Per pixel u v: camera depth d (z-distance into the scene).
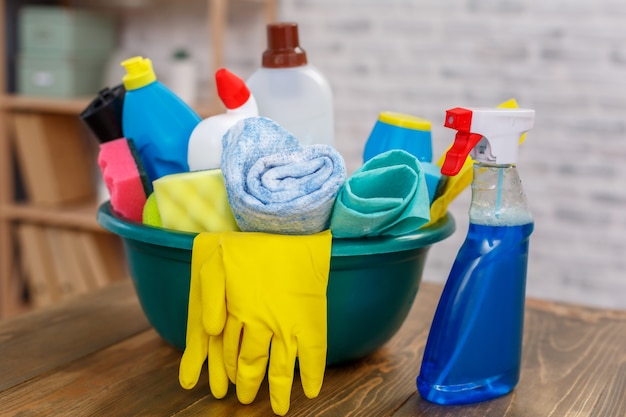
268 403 0.67
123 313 0.92
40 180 2.14
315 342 0.65
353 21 2.07
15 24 2.22
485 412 0.66
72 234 2.14
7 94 2.17
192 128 0.79
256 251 0.63
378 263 0.70
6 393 0.68
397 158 0.65
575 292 1.96
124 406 0.66
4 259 2.18
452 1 1.95
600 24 1.82
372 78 2.07
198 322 0.66
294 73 0.80
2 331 0.84
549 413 0.66
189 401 0.67
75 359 0.76
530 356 0.80
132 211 0.77
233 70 2.19
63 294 2.19
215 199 0.69
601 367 0.78
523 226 0.66
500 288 0.67
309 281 0.63
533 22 1.88
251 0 2.02
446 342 0.67
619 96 1.83
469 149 0.63
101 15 2.14
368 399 0.68
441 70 2.00
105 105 0.81
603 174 1.88
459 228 2.00
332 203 0.64
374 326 0.73
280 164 0.64
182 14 2.21
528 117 0.64
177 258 0.70
